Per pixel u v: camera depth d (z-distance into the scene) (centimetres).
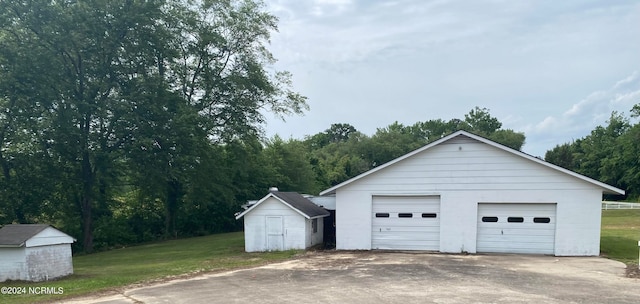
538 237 1639
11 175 2378
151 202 3362
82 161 2425
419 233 1773
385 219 1817
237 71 3039
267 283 1164
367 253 1727
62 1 2222
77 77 2345
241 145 3216
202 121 2728
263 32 3041
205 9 2912
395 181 1792
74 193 2541
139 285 1192
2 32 2175
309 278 1220
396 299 938
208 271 1420
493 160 1677
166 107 2541
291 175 4509
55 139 2164
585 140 6862
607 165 5691
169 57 2594
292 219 1920
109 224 2928
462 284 1091
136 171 2561
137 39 2381
